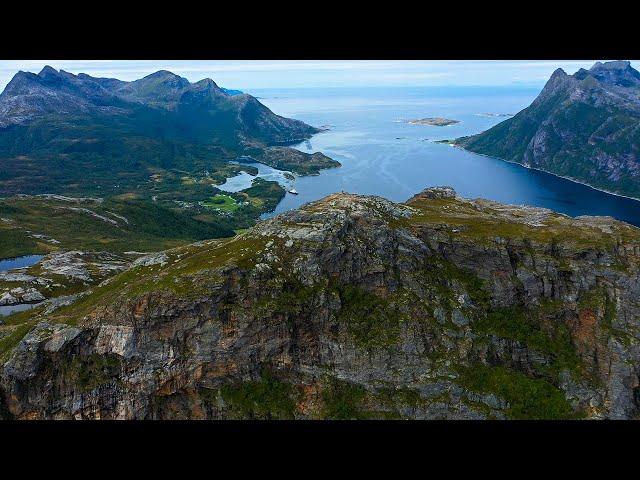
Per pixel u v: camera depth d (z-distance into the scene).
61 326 108.75
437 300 118.44
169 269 121.31
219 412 106.25
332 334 112.25
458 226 131.25
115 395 105.44
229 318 108.50
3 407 104.56
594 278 119.06
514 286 121.12
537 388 109.62
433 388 108.88
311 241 119.12
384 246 122.50
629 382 109.88
